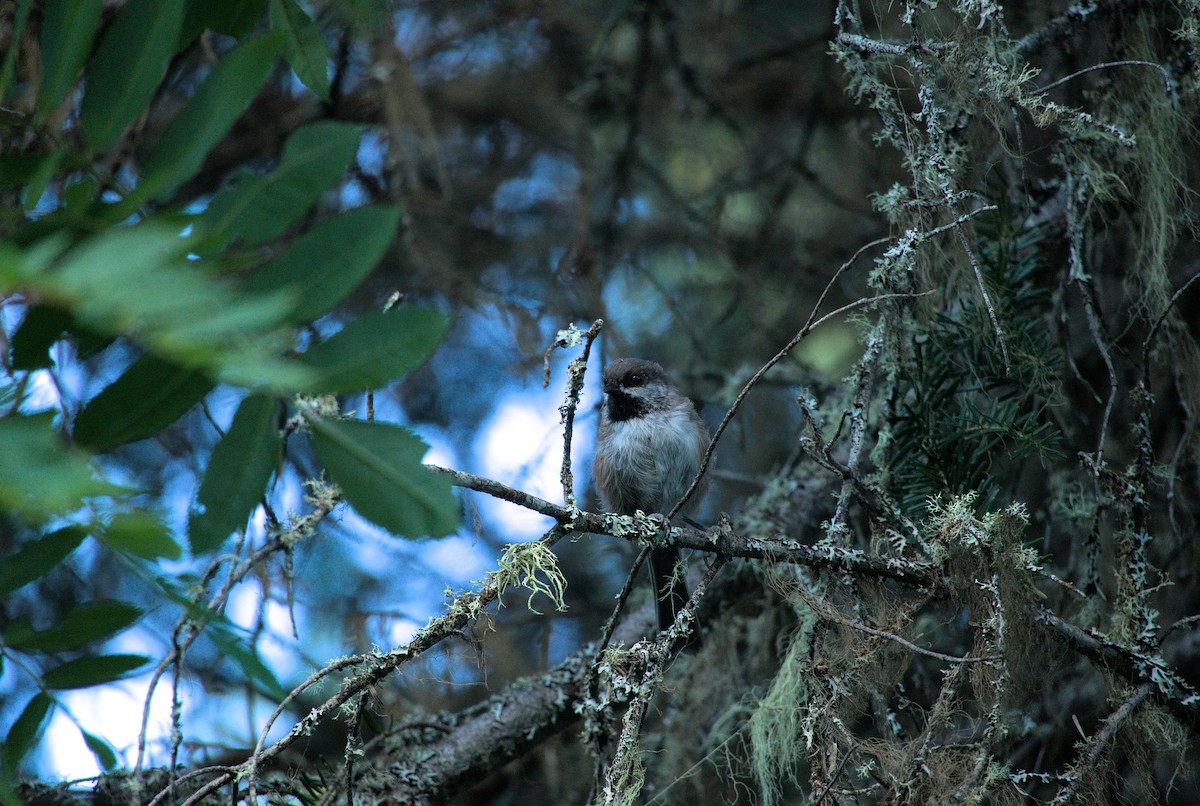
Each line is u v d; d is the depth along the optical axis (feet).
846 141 34.63
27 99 18.29
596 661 18.02
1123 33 21.52
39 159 10.39
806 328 17.49
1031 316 21.79
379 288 34.01
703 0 35.58
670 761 26.04
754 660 27.45
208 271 7.81
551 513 16.99
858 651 17.57
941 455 19.92
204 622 10.13
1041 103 18.81
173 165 9.02
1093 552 20.68
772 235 35.24
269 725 15.65
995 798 17.31
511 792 28.50
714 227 34.99
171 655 17.19
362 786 23.11
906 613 17.81
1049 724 24.12
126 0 10.01
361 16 21.70
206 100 9.11
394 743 24.58
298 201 9.41
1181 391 22.57
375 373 9.14
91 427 9.23
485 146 36.63
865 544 27.09
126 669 11.84
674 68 33.55
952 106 20.27
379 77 30.83
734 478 31.22
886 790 16.66
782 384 32.78
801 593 17.70
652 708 26.66
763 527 27.09
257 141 31.37
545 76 35.99
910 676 24.88
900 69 21.99
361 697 16.29
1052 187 23.97
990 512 19.08
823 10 35.60
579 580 33.91
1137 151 21.24
